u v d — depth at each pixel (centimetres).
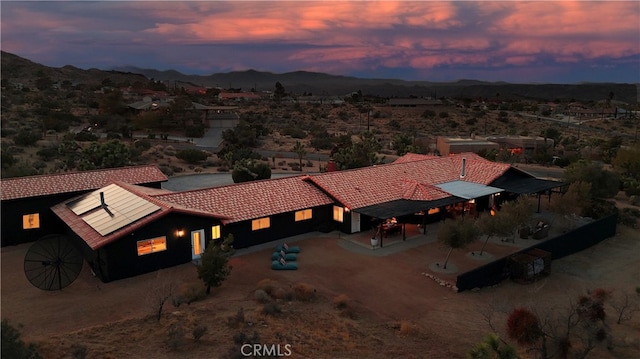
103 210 3262
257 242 3650
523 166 8312
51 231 3788
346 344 2102
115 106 12150
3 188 3634
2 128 8775
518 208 3816
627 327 2530
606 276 3300
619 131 15800
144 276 2980
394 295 2800
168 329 2122
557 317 2494
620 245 4019
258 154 8300
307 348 2025
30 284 2859
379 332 2300
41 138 8369
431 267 3244
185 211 3130
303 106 19225
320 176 4172
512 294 2898
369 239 3803
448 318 2517
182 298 2503
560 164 8356
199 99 18388
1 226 3547
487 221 3434
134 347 1955
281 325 2239
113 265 2878
